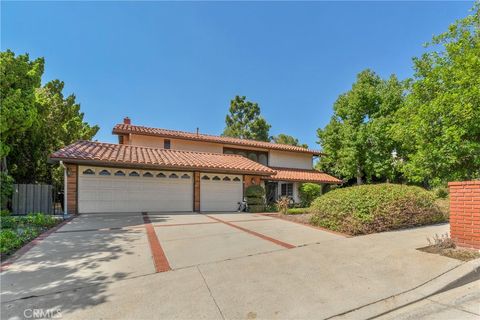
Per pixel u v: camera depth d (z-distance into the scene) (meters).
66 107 17.56
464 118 10.39
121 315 3.16
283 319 3.12
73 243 6.57
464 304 3.53
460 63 11.85
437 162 11.80
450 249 5.57
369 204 8.03
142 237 7.31
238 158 18.19
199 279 4.27
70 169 11.98
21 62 11.35
